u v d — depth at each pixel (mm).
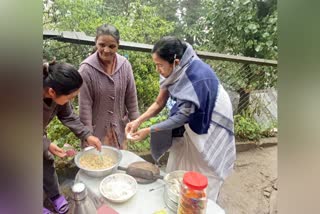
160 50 1309
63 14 2865
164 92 1522
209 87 1339
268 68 2887
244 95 2936
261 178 2475
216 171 1440
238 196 2236
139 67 2494
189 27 3934
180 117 1329
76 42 1926
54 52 1994
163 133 1443
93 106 1522
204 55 2518
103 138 1594
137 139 1407
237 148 2852
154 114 1582
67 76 1090
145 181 1099
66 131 1970
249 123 2992
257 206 2145
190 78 1327
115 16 3289
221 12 3629
